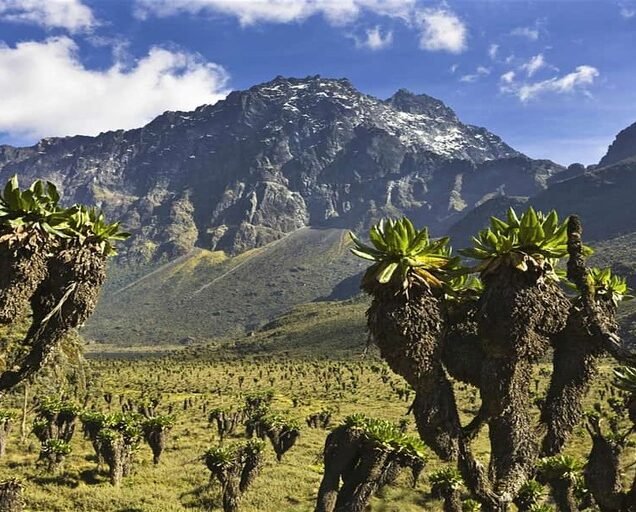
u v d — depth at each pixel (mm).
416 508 18641
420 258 5938
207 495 20578
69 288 6355
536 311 5676
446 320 6043
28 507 18188
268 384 88750
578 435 31578
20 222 6172
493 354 5742
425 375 5680
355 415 9539
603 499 6559
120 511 18422
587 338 6273
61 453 23641
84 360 7832
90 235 6633
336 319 194125
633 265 164875
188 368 125125
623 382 6582
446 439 5621
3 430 25812
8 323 6141
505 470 5688
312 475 24297
